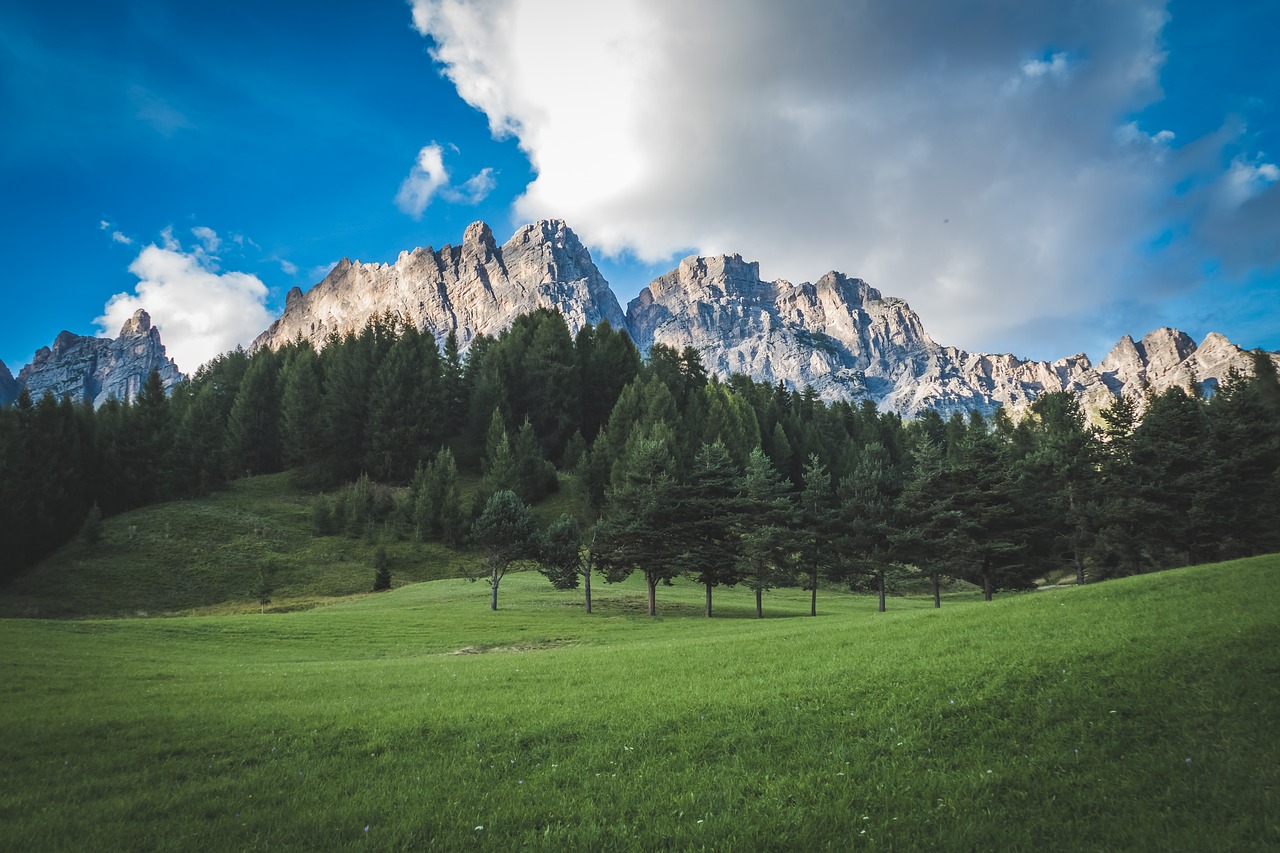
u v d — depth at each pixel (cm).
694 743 1219
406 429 12194
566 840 866
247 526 9356
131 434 10331
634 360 15638
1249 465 5916
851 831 863
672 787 1029
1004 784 995
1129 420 6812
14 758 1245
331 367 14125
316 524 9631
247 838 886
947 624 2269
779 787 1009
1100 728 1150
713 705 1444
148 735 1391
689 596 7294
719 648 2420
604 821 918
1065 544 6681
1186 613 1789
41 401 9475
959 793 966
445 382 14188
